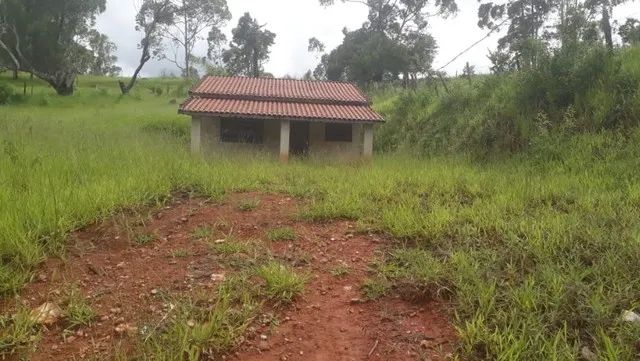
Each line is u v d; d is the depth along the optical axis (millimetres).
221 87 18328
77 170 7238
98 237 5051
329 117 16188
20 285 3889
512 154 12023
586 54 12180
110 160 8680
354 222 5906
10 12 39844
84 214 5309
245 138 17062
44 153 8719
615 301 3385
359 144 17656
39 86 46344
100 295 3930
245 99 17453
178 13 50344
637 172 7832
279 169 10164
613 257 4012
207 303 3779
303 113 16344
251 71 64062
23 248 4266
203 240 5199
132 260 4637
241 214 6215
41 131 13297
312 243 5215
